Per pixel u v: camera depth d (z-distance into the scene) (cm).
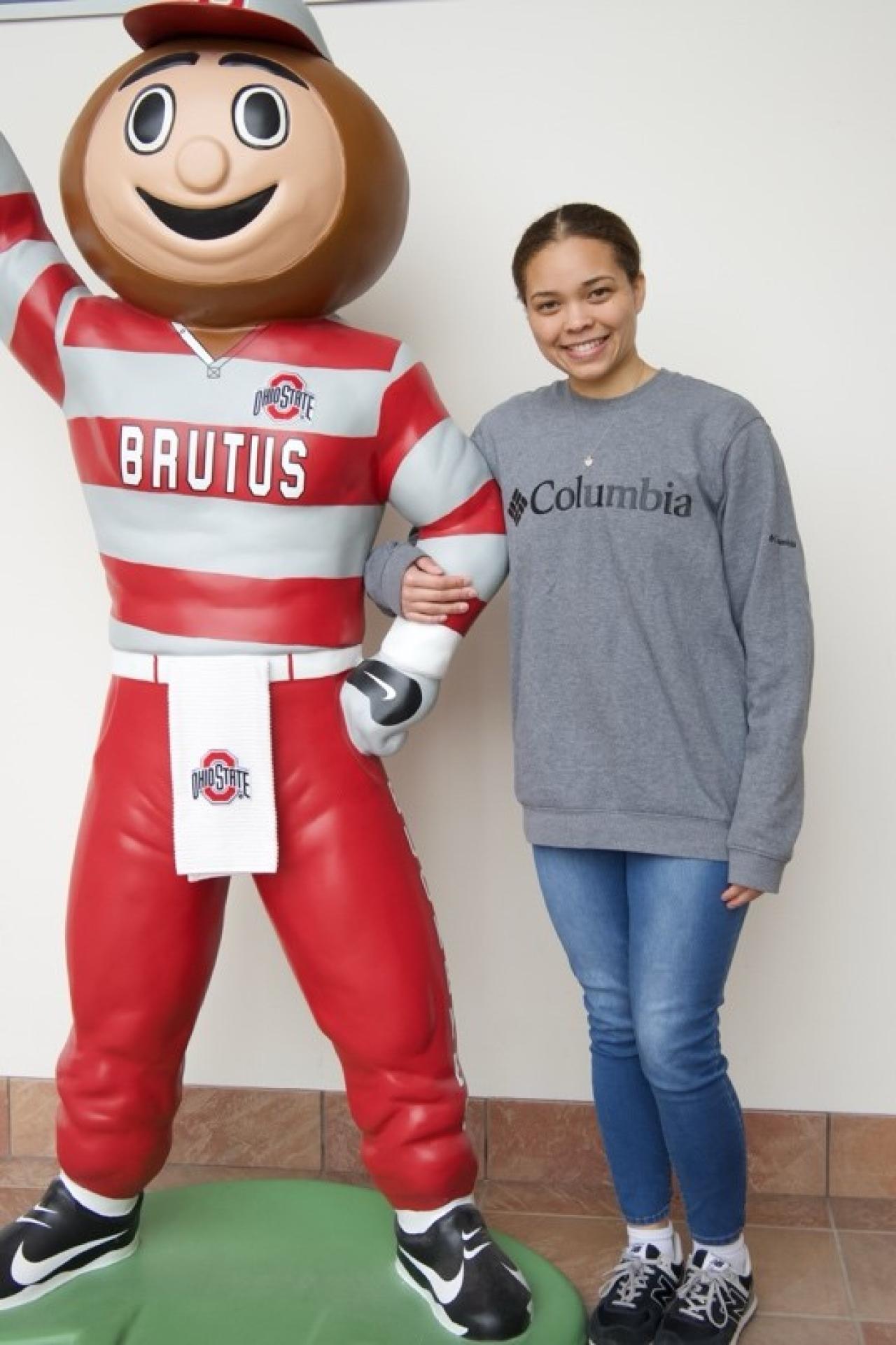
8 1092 226
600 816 161
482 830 216
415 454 165
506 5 204
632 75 203
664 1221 177
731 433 156
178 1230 192
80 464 168
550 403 168
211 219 154
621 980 171
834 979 212
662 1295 174
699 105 202
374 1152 172
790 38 200
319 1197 201
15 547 218
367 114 161
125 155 156
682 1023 161
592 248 155
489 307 208
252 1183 205
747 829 156
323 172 156
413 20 205
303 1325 170
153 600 165
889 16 198
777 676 157
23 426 216
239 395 160
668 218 203
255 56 157
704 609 159
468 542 168
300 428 160
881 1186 213
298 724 165
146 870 166
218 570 162
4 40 211
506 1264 172
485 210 206
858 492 204
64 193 164
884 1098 213
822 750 209
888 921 211
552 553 162
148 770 165
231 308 159
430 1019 169
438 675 170
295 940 169
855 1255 195
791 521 159
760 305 203
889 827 210
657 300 204
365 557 173
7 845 223
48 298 167
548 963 217
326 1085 223
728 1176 169
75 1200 178
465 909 218
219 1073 225
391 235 166
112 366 162
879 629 206
